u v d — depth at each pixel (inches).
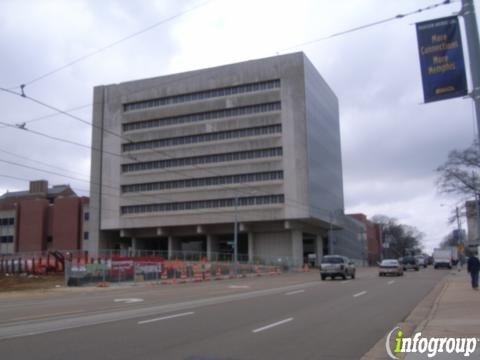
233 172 3316.9
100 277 1451.8
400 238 6766.7
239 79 3388.3
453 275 1861.5
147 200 3491.6
